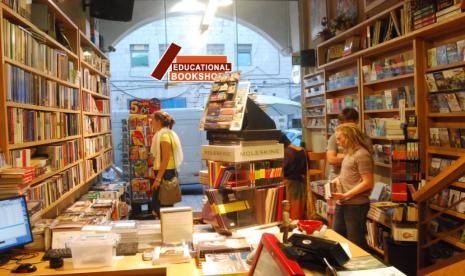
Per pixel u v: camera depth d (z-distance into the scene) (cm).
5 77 263
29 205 283
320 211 566
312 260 203
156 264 237
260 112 288
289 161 446
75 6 550
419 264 339
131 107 701
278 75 970
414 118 374
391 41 418
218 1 535
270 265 135
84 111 505
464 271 281
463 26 348
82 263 237
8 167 264
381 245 418
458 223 339
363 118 502
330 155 443
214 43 959
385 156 455
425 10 366
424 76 386
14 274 228
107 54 771
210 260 229
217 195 278
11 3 286
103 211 378
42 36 350
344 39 565
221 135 297
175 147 505
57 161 372
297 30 794
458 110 344
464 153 318
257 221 284
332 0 627
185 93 969
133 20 821
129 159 698
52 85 368
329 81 603
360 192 345
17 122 284
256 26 845
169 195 499
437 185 309
